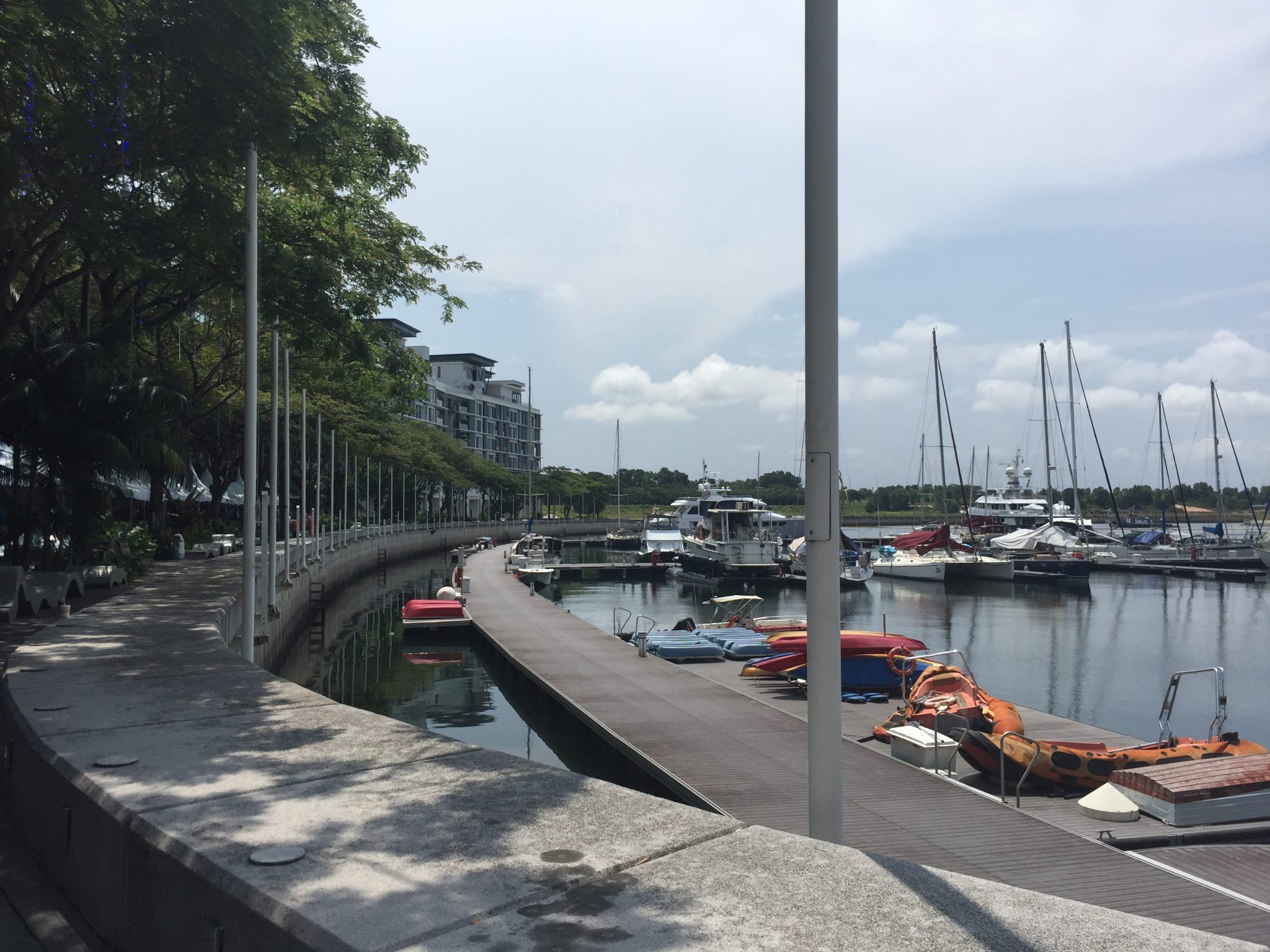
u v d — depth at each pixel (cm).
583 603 4650
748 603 3475
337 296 1797
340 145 1580
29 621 1517
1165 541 7619
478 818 424
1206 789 983
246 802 448
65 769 515
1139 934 306
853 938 301
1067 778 1121
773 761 1214
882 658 1811
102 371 1895
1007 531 8106
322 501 6494
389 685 2341
